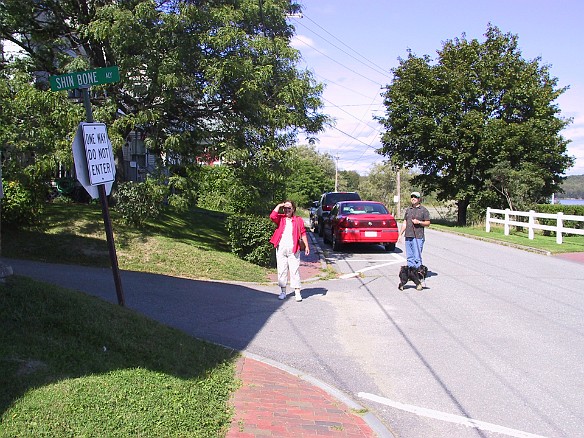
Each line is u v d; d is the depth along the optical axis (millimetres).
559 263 14453
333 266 14227
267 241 12938
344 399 5117
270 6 13914
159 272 10648
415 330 7656
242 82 12320
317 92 14477
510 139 29797
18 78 11094
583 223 23891
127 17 10977
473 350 6727
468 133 30406
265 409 4734
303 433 4312
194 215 20422
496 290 10562
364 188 80438
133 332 5656
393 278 12195
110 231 6344
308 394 5176
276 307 8945
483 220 30984
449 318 8328
